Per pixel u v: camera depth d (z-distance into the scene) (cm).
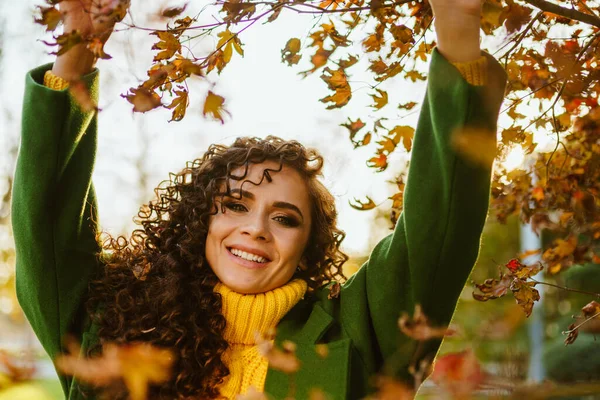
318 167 212
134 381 128
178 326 194
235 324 201
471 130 154
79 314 204
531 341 438
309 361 191
